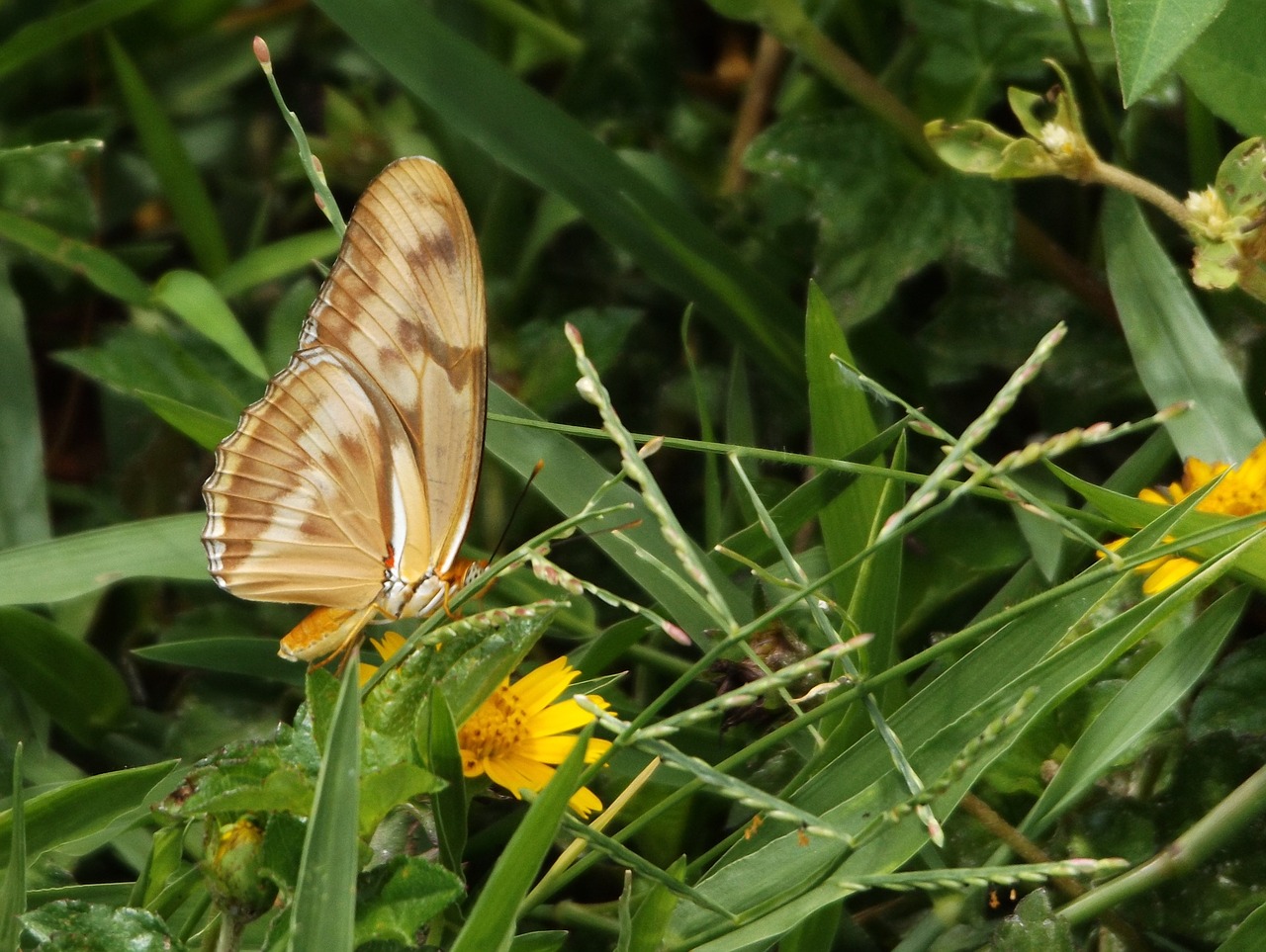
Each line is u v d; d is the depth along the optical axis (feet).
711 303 4.08
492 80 4.08
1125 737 3.84
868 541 3.92
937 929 3.87
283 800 3.74
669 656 4.02
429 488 3.90
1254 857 3.86
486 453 4.09
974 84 4.06
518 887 3.75
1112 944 3.87
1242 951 3.81
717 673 3.86
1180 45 3.83
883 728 3.79
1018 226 4.08
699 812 3.95
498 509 4.09
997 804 3.90
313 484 3.90
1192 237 3.93
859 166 4.06
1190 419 3.96
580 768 3.75
